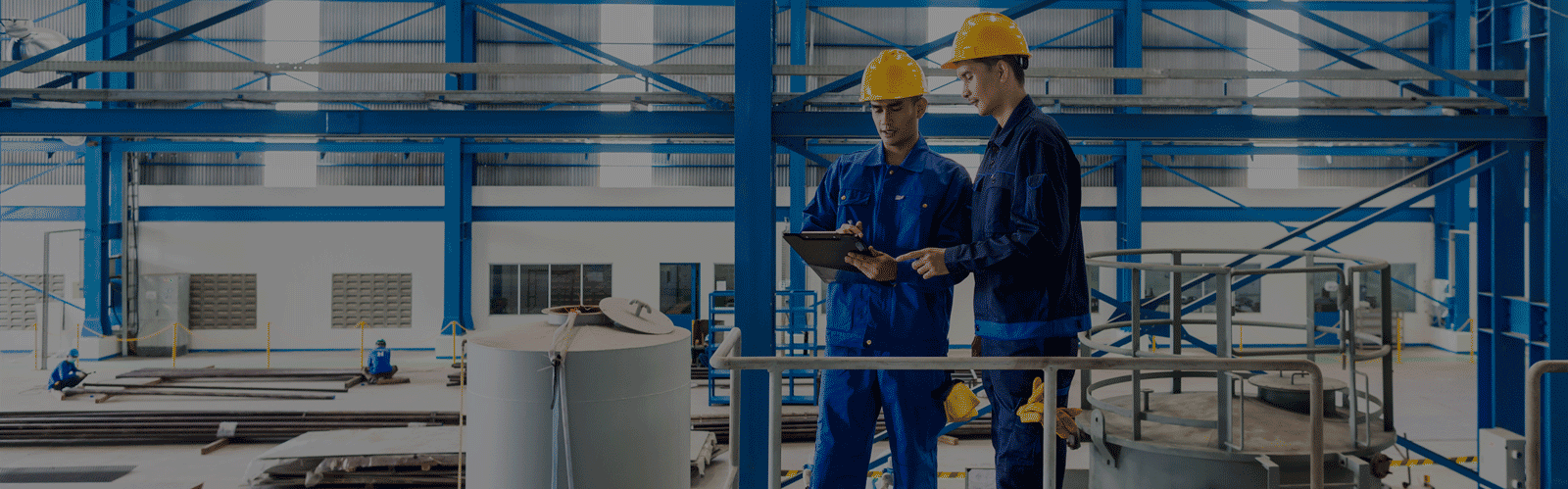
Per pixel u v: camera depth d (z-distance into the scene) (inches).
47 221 813.9
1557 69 309.6
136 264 813.9
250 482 411.2
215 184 831.1
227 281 828.0
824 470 147.6
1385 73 308.0
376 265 831.1
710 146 760.3
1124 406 159.3
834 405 147.1
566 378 148.3
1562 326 314.0
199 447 529.0
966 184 140.9
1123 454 144.6
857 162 147.7
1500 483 331.6
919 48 300.7
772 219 276.4
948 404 141.6
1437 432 528.7
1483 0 346.0
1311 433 114.8
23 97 319.9
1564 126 310.3
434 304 834.2
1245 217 822.5
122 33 768.9
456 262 808.3
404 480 412.5
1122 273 794.8
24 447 528.4
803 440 524.1
